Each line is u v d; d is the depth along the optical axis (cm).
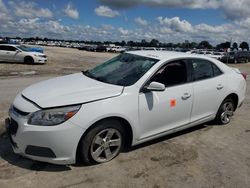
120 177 379
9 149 443
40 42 11431
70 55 3794
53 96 388
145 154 449
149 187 361
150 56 492
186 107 495
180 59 498
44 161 372
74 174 380
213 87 544
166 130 476
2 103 736
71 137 367
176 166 418
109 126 400
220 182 381
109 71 488
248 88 1169
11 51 2081
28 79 1266
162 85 424
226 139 532
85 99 383
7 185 348
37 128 358
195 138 528
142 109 428
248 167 427
